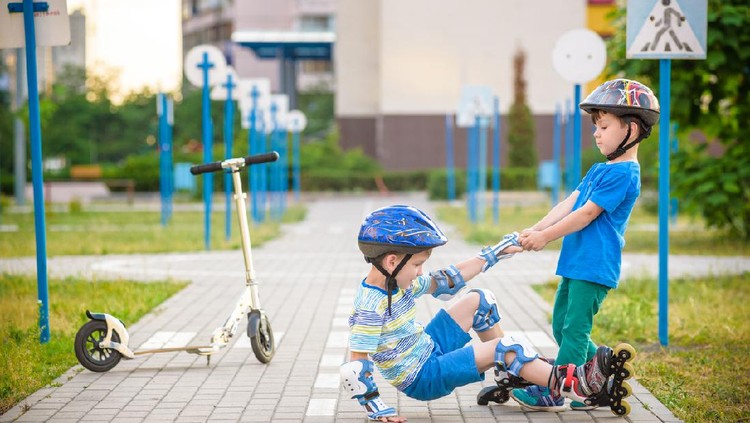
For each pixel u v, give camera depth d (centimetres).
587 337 628
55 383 730
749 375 746
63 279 1348
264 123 2931
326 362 807
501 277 1401
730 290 1218
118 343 769
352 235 2258
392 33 5166
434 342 621
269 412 648
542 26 5116
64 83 8131
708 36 1473
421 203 3934
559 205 650
